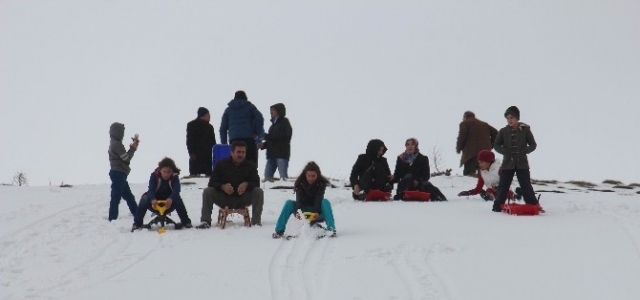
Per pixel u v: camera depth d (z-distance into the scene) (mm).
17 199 39219
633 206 32719
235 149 29172
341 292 17750
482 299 16906
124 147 32500
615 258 20875
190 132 50781
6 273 21000
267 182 48281
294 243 24141
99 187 46469
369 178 38031
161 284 19078
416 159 39156
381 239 24484
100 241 25953
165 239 25891
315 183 25984
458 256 21547
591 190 49625
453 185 49750
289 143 51656
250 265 20953
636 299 16688
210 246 24188
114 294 18203
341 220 29844
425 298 16938
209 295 17875
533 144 31969
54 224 30625
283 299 17344
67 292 18547
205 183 47594
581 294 17188
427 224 28109
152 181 28812
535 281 18422
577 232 25516
